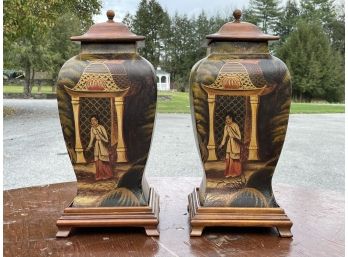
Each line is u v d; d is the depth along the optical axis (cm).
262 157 104
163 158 382
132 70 100
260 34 102
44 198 137
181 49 1570
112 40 100
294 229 110
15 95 1214
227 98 101
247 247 97
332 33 1711
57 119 674
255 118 102
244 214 103
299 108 1055
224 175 105
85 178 104
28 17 551
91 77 99
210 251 95
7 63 848
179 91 1572
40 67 981
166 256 92
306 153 422
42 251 95
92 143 102
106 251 95
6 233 106
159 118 711
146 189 113
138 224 103
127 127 102
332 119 768
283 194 145
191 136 516
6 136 500
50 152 406
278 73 100
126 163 104
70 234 104
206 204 105
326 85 1513
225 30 102
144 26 1266
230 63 100
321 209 127
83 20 767
